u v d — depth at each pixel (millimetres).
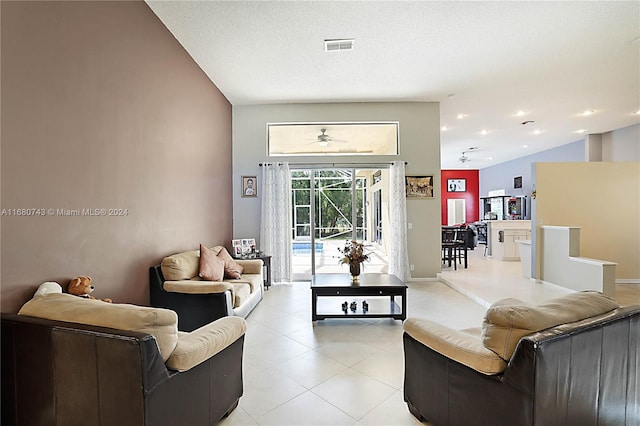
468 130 7551
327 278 4016
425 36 3580
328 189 6066
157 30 3254
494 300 4316
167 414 1470
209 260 3793
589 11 3141
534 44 3754
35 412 1500
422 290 5129
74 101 2195
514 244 8039
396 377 2467
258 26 3387
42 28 1947
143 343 1348
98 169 2434
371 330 3475
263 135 5828
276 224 5684
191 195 4086
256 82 4824
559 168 5723
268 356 2834
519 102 5695
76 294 2070
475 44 3756
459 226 8062
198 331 1852
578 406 1432
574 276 4836
